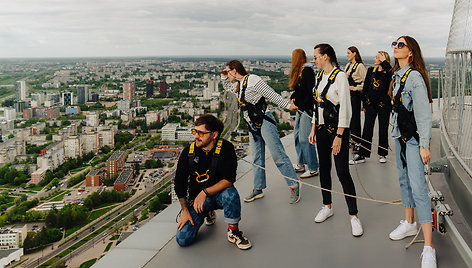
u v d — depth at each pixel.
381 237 2.76
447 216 2.53
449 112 3.95
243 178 4.48
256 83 3.48
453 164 3.51
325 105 2.92
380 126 4.98
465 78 3.36
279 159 3.52
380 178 4.34
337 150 2.84
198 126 2.68
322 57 2.93
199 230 3.04
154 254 2.60
